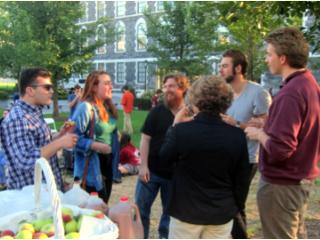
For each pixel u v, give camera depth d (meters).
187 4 21.38
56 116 21.27
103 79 4.20
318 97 2.87
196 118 2.91
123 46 43.53
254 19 5.93
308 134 2.84
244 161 2.90
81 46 21.25
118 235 2.54
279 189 2.93
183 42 22.53
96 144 4.02
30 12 19.97
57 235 2.17
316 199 6.41
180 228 2.92
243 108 4.25
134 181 7.83
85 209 2.65
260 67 14.66
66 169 7.63
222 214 2.86
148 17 24.17
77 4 20.94
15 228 2.55
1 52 19.14
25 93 3.19
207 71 20.83
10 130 3.05
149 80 37.69
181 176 2.90
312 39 5.70
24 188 2.87
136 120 19.55
